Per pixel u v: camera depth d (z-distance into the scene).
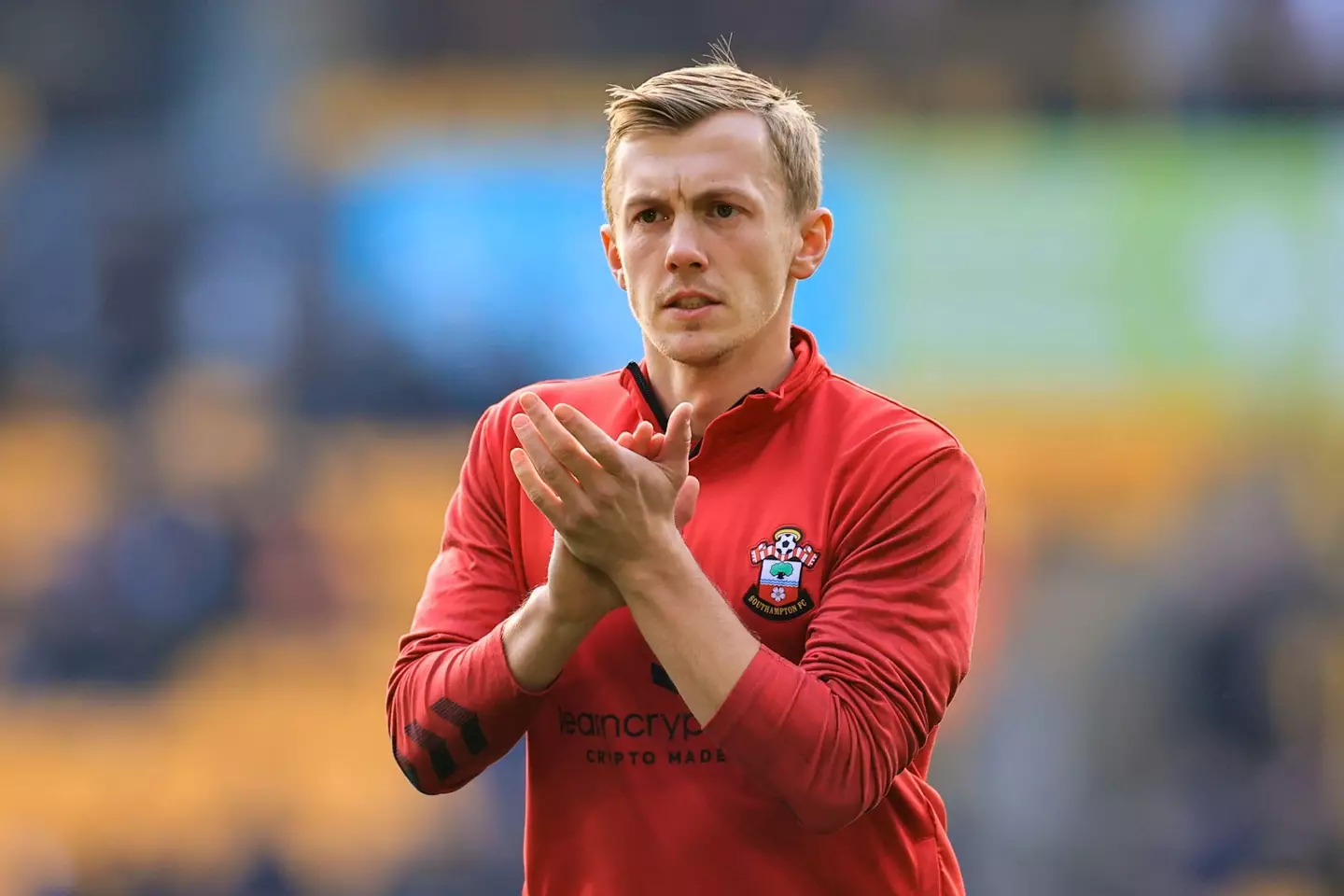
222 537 36.53
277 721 34.59
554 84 44.06
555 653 6.47
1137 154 41.06
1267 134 40.75
